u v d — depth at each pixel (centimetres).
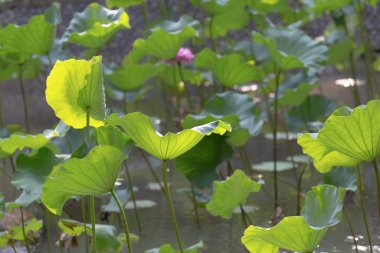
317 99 508
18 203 315
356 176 353
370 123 251
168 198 274
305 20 617
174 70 507
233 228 395
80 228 329
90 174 251
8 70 538
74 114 273
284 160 524
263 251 262
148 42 440
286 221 245
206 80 609
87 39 400
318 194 275
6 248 372
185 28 431
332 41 594
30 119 655
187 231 395
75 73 263
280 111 656
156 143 256
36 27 406
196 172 383
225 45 662
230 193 337
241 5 518
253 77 456
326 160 299
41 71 580
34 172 314
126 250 369
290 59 443
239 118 387
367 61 602
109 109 468
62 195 261
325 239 369
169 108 636
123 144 279
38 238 385
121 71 470
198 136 256
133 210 432
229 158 382
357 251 342
